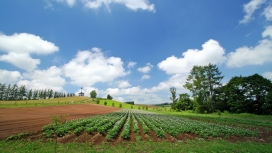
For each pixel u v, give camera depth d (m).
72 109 55.22
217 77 75.25
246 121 36.03
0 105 46.34
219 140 16.02
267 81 60.91
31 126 17.75
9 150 10.21
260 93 60.19
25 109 40.28
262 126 29.33
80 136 14.55
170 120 34.19
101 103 121.38
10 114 28.06
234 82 66.31
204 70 76.31
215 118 44.25
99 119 28.27
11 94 124.88
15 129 15.69
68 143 12.36
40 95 147.50
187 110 86.94
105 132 17.23
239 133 19.88
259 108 60.25
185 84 79.81
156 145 13.08
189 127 21.88
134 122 26.20
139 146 12.61
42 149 10.64
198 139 16.11
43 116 28.34
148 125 24.81
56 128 14.91
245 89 62.97
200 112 72.88
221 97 70.38
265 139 18.14
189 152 11.08
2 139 12.30
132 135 16.77
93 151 10.71
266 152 11.98
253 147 13.44
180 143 14.11
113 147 12.15
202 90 73.69
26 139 12.76
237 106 62.31
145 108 116.06
